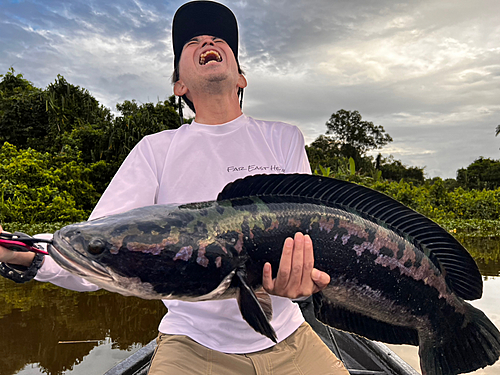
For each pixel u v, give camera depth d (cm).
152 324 180
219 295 66
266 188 70
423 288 76
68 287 74
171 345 77
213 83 86
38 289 236
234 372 76
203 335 78
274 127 96
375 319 78
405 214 76
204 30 95
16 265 68
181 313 81
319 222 69
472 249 408
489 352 77
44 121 1086
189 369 73
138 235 61
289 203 69
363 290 73
